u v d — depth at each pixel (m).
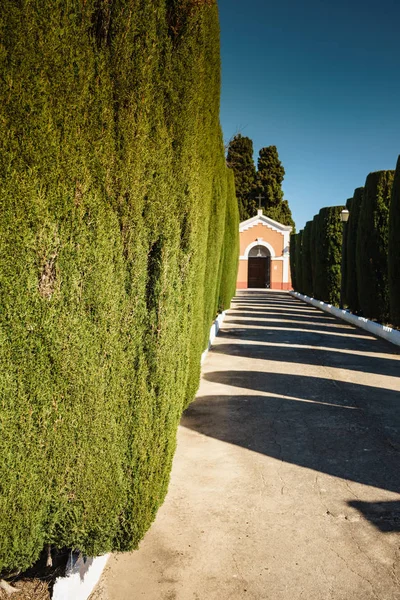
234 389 7.40
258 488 4.05
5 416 2.20
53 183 2.20
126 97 2.52
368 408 6.41
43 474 2.38
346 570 2.95
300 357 10.25
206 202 4.82
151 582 2.85
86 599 2.70
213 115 4.94
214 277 9.00
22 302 2.17
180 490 4.01
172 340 3.04
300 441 5.16
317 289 23.84
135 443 2.68
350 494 3.95
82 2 2.32
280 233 39.62
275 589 2.77
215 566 2.99
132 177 2.57
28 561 2.45
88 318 2.41
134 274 2.64
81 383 2.39
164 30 2.98
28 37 2.06
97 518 2.53
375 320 16.16
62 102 2.21
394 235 13.20
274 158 49.31
